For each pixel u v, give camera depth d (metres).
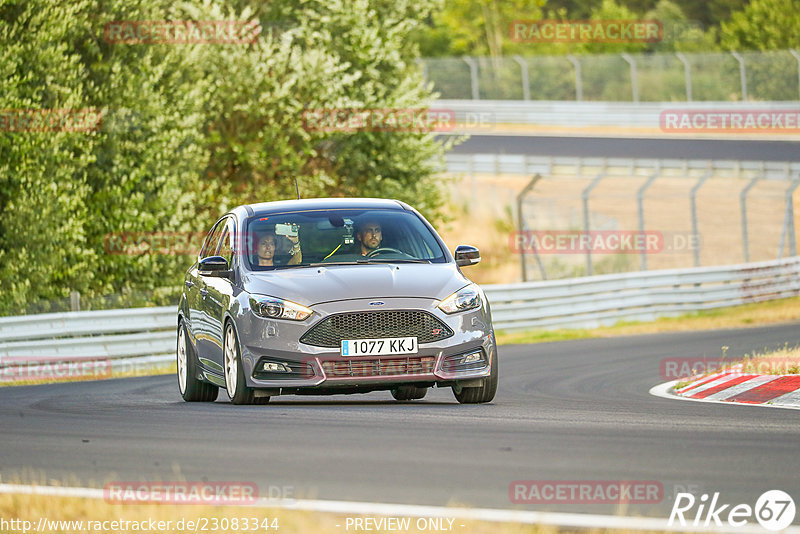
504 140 193.12
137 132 89.88
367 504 19.95
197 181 99.81
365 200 40.28
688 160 161.75
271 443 27.19
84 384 55.28
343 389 34.50
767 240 145.50
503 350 72.25
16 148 81.12
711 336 76.12
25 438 29.92
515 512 19.11
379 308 34.22
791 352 50.75
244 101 106.00
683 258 145.00
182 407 36.66
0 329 64.88
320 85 108.25
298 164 107.75
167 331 72.44
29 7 83.94
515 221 163.88
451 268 36.88
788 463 23.78
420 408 34.44
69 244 83.88
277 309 34.56
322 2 113.62
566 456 24.77
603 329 90.50
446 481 22.14
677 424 30.17
